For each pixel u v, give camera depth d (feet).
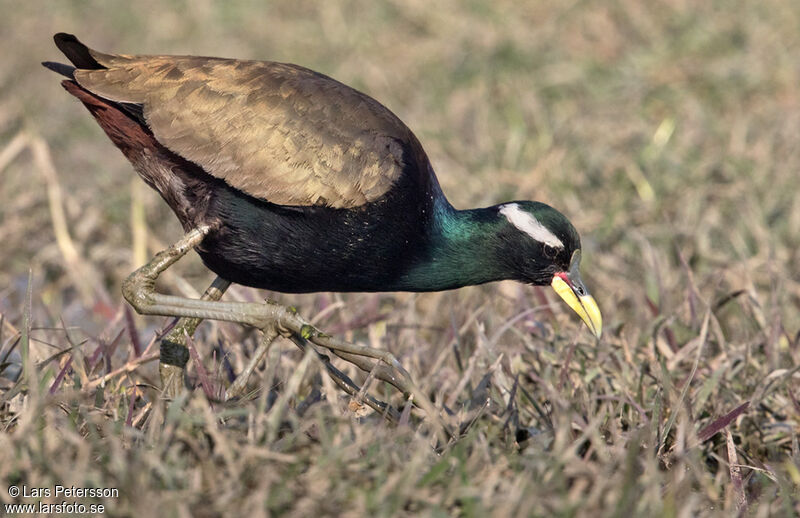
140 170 30.37
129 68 29.22
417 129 58.03
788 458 28.76
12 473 22.27
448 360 33.94
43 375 27.25
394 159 29.40
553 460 22.86
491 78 65.92
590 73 65.62
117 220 49.80
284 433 26.58
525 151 55.31
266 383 24.39
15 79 68.03
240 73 29.40
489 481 21.79
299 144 28.71
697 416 29.30
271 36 76.07
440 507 21.26
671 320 33.76
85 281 44.39
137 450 22.94
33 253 47.55
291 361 31.94
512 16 74.02
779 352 32.94
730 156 52.26
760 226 44.98
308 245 29.27
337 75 68.18
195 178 29.25
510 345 34.04
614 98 62.18
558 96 64.18
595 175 52.54
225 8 80.53
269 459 22.35
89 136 60.23
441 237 30.99
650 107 61.26
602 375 31.37
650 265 42.70
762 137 54.95
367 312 36.52
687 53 66.59
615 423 28.04
